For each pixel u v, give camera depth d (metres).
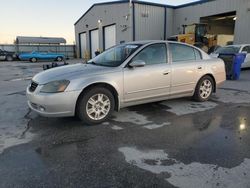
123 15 24.92
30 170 2.78
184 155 3.12
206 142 3.51
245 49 12.70
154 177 2.62
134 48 4.77
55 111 3.92
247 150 3.24
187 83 5.36
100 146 3.41
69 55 39.19
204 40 19.84
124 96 4.49
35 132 3.94
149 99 4.83
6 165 2.89
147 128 4.09
